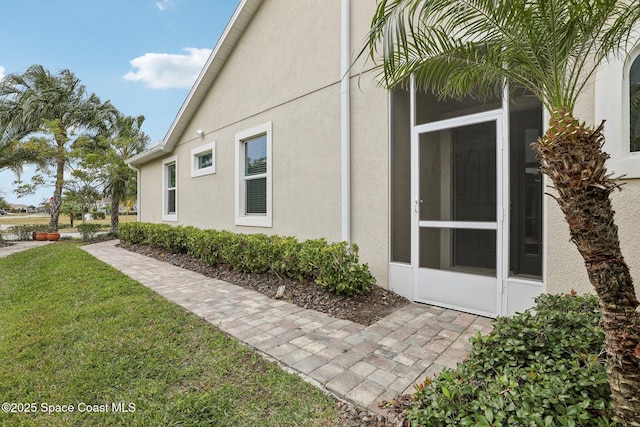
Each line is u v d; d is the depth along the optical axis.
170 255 8.42
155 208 12.04
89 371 2.69
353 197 5.25
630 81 2.93
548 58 2.13
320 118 5.79
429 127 4.38
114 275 6.16
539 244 3.61
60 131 14.22
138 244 10.74
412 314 4.01
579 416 1.54
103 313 4.02
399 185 4.76
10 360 2.90
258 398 2.33
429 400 1.88
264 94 7.07
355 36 5.18
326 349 3.07
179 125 9.99
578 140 1.72
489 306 3.87
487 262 3.93
